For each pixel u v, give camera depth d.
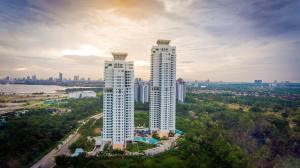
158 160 198.38
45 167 197.88
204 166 186.62
